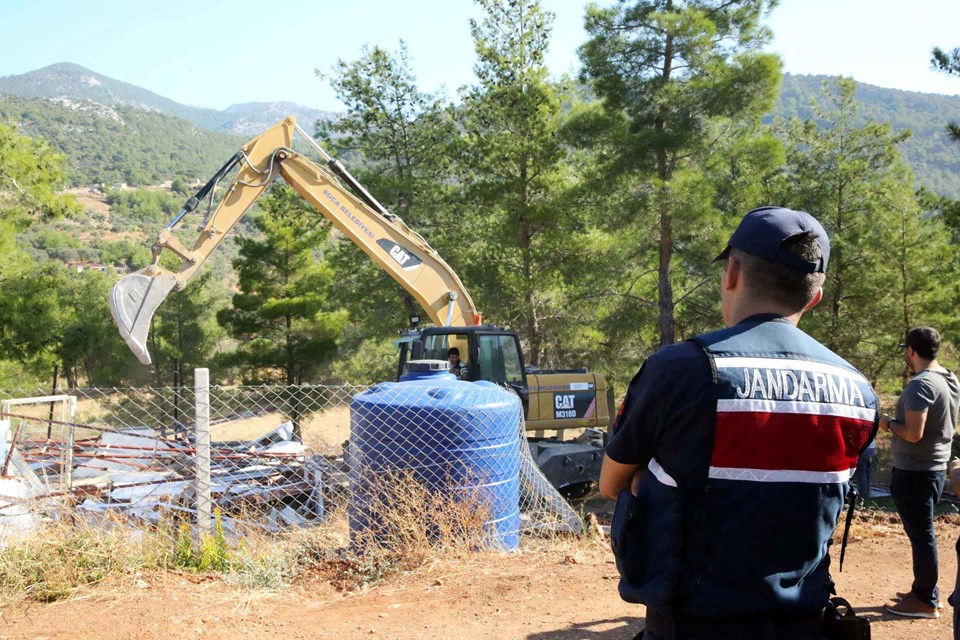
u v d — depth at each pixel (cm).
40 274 2184
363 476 642
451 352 1266
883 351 2175
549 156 2167
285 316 2556
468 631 472
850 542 720
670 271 2066
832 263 2203
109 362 2564
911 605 497
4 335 2036
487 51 2319
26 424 1145
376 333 2570
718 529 197
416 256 1328
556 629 474
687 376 200
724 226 1920
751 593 196
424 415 630
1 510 662
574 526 725
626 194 1848
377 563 600
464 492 636
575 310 2233
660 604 201
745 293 216
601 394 1500
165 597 518
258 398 2208
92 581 537
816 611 202
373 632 471
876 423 211
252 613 504
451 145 2367
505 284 2244
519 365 1327
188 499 736
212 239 1168
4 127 2034
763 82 1773
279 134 1238
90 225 14350
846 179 2314
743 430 196
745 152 1888
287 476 965
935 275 2172
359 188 1305
